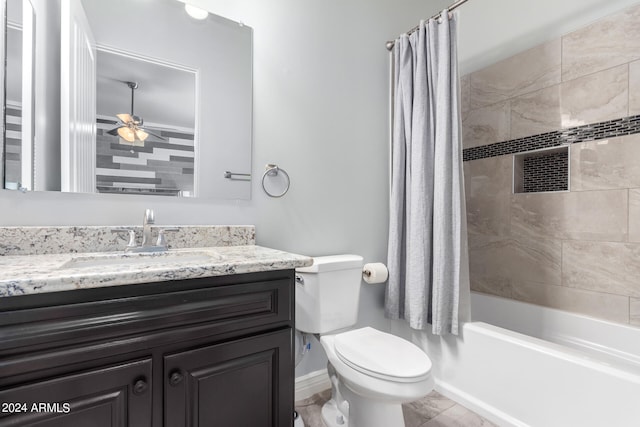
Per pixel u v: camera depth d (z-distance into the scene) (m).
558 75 1.78
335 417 1.38
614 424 1.05
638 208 1.51
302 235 1.61
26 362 0.61
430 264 1.66
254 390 0.89
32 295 0.62
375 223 1.89
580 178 1.70
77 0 1.11
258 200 1.47
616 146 1.58
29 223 1.03
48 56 1.06
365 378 1.08
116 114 1.17
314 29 1.64
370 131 1.86
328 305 1.43
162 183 1.25
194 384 0.79
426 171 1.65
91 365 0.67
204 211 1.33
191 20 1.31
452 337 1.59
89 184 1.12
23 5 1.02
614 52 1.58
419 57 1.67
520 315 1.90
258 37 1.47
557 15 1.79
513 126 1.99
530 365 1.28
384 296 1.92
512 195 2.00
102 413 0.68
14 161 1.01
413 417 1.43
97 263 0.97
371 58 1.86
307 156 1.62
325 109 1.68
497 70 2.08
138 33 1.21
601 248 1.63
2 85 0.99
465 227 1.56
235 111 1.40
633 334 1.49
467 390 1.51
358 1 1.81
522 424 1.29
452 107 1.56
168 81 1.26
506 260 2.03
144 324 0.73
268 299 0.92
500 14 2.06
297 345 1.52
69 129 1.09
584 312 1.68
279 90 1.53
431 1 2.18
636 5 1.51
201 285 0.81
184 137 1.29
